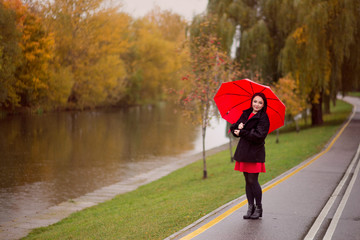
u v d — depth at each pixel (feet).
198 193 42.09
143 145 101.04
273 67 101.91
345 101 239.71
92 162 77.10
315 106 109.60
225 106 22.31
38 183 59.00
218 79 61.16
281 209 25.08
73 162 76.59
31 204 47.14
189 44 62.49
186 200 38.27
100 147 96.53
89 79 201.87
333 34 94.58
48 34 162.81
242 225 21.57
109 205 45.03
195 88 59.36
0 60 131.03
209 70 58.95
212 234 20.10
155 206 38.52
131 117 185.78
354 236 19.65
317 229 20.76
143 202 43.52
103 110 230.07
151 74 282.36
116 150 92.43
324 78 93.91
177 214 30.35
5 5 145.38
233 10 103.45
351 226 21.30
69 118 169.58
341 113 148.87
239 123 21.20
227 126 121.19
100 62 206.39
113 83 212.43
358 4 94.99
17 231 36.06
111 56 208.33
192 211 30.55
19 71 156.35
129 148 95.81
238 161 21.12
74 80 195.21
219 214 24.00
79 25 188.24
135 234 26.02
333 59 98.22
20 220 40.09
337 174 39.68
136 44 272.31
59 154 85.35
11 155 82.79
